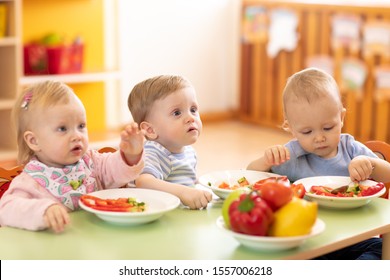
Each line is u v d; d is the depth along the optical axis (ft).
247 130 15.93
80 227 4.66
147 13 15.38
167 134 5.63
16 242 4.38
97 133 14.06
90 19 13.91
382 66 13.25
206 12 16.33
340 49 14.02
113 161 5.24
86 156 5.34
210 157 13.41
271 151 5.69
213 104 16.94
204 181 5.60
